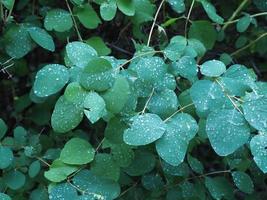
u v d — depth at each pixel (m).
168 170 0.55
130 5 0.57
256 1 0.67
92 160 0.51
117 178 0.51
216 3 0.69
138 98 0.51
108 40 0.68
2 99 0.69
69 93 0.48
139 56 0.53
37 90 0.49
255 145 0.45
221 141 0.45
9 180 0.55
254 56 0.72
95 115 0.47
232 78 0.49
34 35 0.57
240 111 0.46
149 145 0.54
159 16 0.67
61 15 0.58
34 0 0.64
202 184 0.57
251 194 0.62
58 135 0.61
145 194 0.58
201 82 0.48
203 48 0.58
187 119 0.48
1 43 0.59
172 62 0.52
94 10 0.60
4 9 0.61
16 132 0.58
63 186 0.50
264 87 0.52
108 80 0.48
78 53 0.50
